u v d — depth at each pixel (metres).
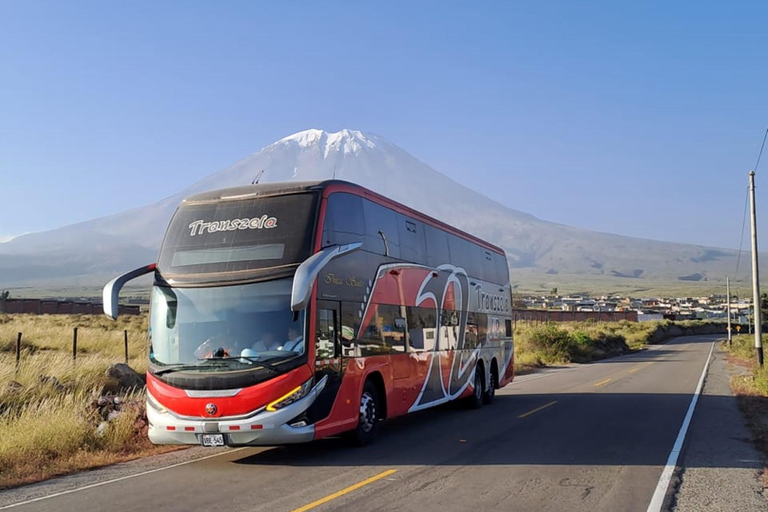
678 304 199.00
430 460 11.61
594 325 88.38
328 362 11.66
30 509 8.64
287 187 12.15
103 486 9.89
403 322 14.90
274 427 10.71
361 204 13.41
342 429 12.02
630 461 11.50
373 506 8.58
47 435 12.20
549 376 32.31
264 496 9.13
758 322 32.47
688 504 8.80
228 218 11.96
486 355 20.67
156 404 11.12
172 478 10.38
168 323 11.40
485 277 21.14
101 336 32.31
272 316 11.13
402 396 14.61
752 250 32.81
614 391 24.33
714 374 32.62
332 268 12.05
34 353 24.33
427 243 16.69
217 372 10.84
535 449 12.63
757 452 12.41
